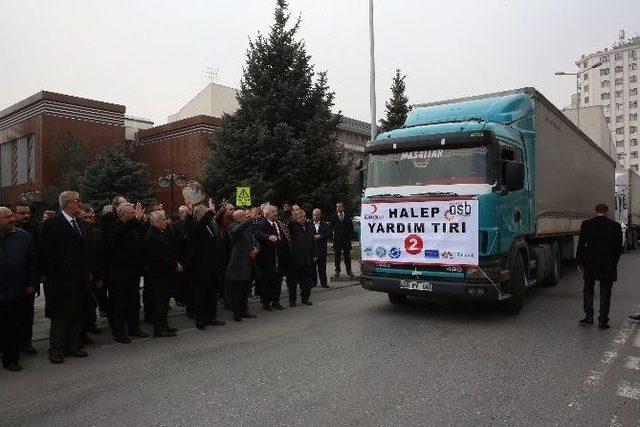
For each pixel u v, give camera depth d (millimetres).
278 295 10031
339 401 4836
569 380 5395
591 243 7953
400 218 8719
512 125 9633
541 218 10516
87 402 4961
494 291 8016
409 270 8617
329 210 20688
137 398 5047
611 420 4363
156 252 7734
